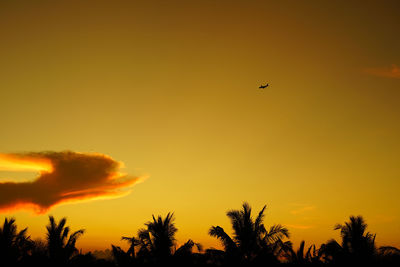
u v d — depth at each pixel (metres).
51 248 32.06
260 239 27.86
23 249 31.97
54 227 32.84
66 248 32.34
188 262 28.73
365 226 27.92
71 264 32.22
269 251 27.72
